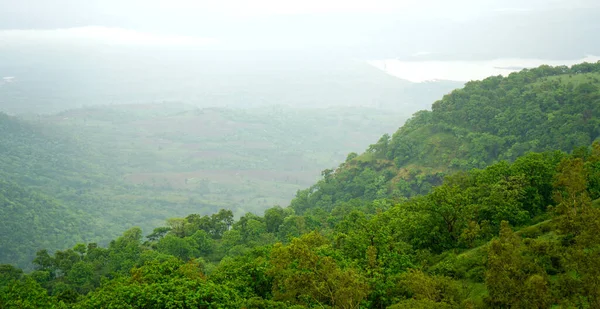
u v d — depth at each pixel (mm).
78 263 85250
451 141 159375
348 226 70000
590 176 56750
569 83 156375
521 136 142500
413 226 58688
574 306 32625
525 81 174250
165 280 46562
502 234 41094
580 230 38375
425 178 149875
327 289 38438
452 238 58750
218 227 114250
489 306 36188
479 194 62438
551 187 60031
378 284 42625
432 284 39219
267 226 111812
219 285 43281
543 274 35438
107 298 42094
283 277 43906
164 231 110750
